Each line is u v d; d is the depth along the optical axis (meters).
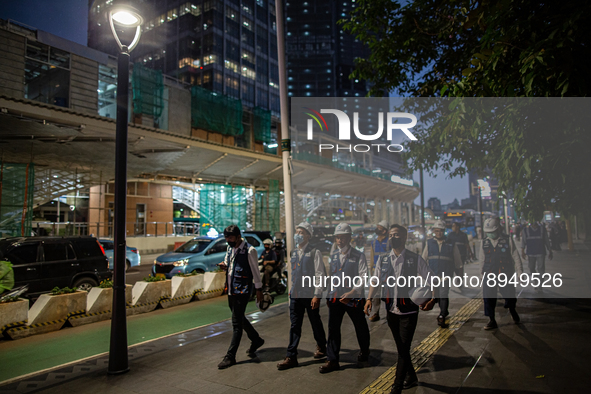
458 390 3.66
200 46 74.38
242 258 4.90
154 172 23.25
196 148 19.33
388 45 8.04
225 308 8.42
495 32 4.38
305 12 126.94
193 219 39.78
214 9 73.88
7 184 16.03
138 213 28.02
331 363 4.28
